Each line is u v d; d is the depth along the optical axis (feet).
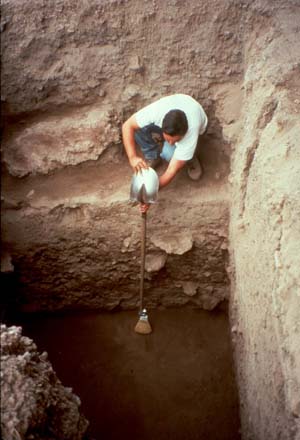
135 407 14.07
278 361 9.96
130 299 15.65
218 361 14.84
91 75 13.55
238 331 13.44
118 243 14.34
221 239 14.16
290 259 9.73
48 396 8.70
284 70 12.14
